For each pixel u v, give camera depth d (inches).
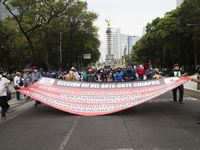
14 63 2303.2
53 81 274.7
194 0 1093.8
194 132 177.0
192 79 247.1
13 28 1497.3
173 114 247.4
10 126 209.2
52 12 1113.4
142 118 229.1
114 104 246.2
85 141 158.4
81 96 258.5
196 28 1019.3
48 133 180.9
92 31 1482.5
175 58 1851.6
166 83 256.4
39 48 1545.3
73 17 1359.5
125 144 150.5
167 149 140.4
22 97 491.5
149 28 1797.5
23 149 145.9
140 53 2263.8
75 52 1669.5
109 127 194.9
